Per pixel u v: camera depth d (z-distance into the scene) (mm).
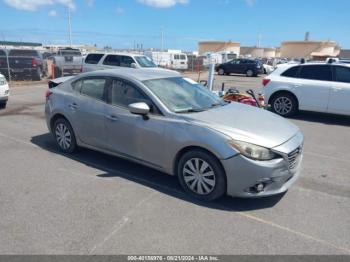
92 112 5020
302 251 3104
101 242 3158
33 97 12523
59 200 3988
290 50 76938
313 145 6703
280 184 3818
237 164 3695
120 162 5312
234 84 21281
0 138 6629
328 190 4461
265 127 4062
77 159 5430
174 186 4457
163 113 4301
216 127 3908
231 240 3244
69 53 27781
